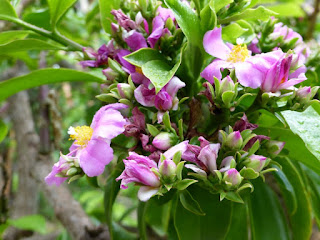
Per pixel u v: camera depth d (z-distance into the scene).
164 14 0.15
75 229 0.22
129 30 0.15
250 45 0.17
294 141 0.16
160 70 0.14
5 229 0.26
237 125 0.13
